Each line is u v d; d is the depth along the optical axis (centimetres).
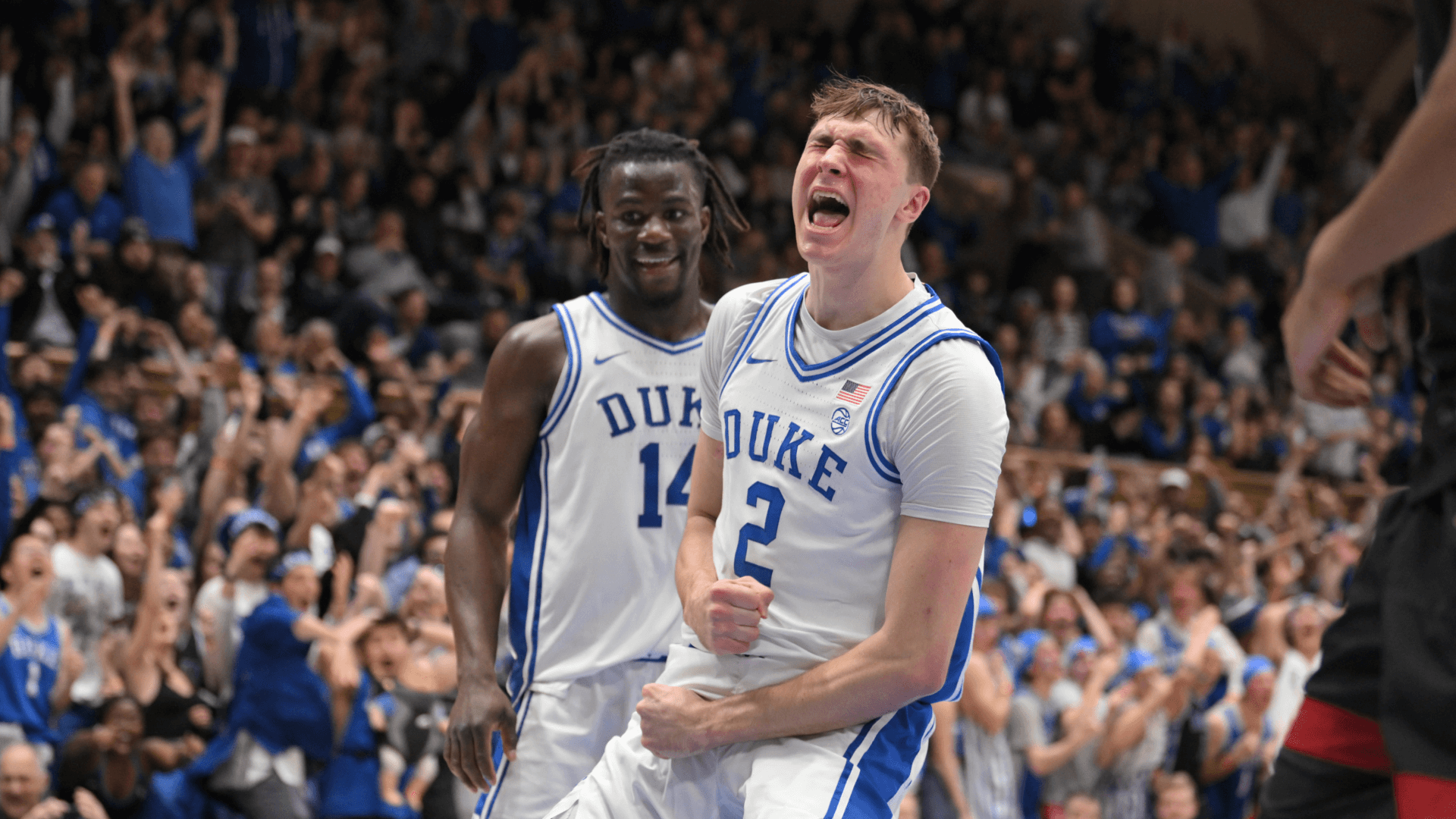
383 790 466
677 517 246
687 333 254
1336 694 129
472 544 240
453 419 703
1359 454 1059
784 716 170
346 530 562
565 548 244
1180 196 1334
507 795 240
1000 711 527
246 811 446
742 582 172
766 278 1055
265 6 983
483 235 970
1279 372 1199
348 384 698
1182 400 1042
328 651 461
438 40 1144
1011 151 1369
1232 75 1549
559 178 1066
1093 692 544
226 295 813
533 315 941
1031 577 671
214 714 480
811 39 1411
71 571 475
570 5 1277
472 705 223
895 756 175
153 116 870
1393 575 125
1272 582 786
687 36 1291
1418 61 130
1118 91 1491
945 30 1449
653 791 184
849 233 169
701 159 255
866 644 168
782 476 175
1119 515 797
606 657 241
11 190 782
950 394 166
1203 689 607
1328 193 1500
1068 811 540
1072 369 1035
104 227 795
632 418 246
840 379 174
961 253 1276
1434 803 117
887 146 167
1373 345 132
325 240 854
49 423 611
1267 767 602
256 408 604
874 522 172
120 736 439
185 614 500
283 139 926
